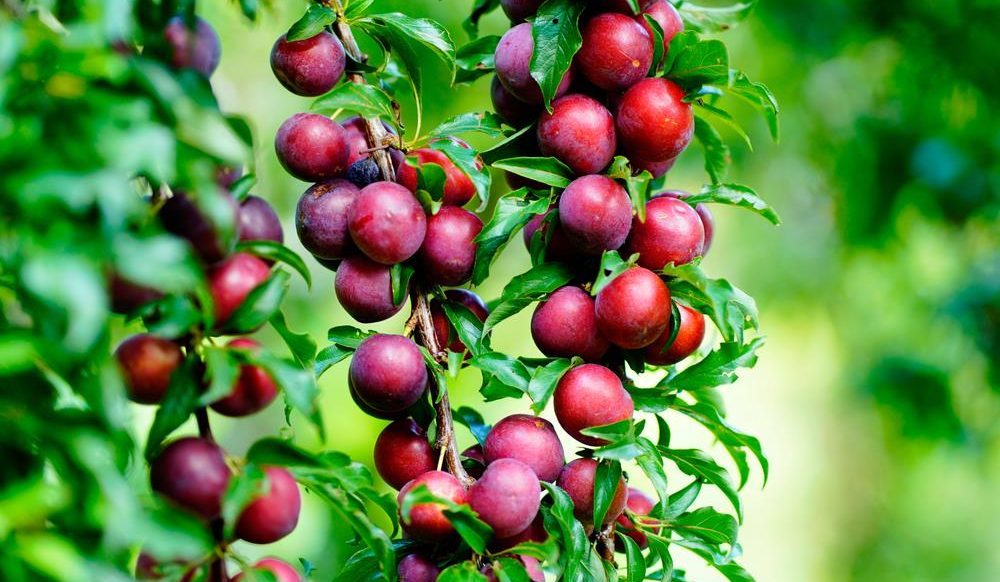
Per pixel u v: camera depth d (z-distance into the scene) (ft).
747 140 4.20
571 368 4.09
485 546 3.96
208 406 3.83
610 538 4.14
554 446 4.06
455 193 4.23
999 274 9.25
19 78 3.58
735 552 4.24
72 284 3.50
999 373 9.07
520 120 4.25
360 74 4.25
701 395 4.34
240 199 3.84
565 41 4.09
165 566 3.75
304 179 4.13
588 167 4.13
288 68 4.14
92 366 3.66
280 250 3.84
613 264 4.04
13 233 3.57
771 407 15.57
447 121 4.21
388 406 4.07
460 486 4.00
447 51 4.21
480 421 4.34
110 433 3.66
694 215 4.14
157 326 3.71
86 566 3.57
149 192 3.93
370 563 4.10
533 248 4.23
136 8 3.81
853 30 9.35
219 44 3.93
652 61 4.18
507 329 9.31
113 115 3.56
